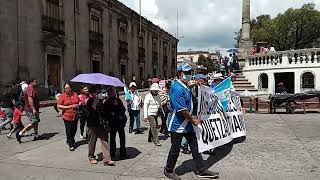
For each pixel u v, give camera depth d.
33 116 9.41
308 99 14.77
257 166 6.54
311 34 41.66
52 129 11.45
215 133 6.93
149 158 7.31
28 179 5.95
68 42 25.08
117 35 34.44
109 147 7.36
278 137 9.30
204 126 6.39
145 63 43.69
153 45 47.53
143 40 43.09
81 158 7.39
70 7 25.33
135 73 40.06
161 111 9.72
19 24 20.16
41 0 22.00
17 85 16.70
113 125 7.20
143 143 8.96
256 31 43.22
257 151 7.75
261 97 16.22
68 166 6.74
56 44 23.42
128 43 37.69
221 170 6.31
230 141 8.04
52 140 9.51
